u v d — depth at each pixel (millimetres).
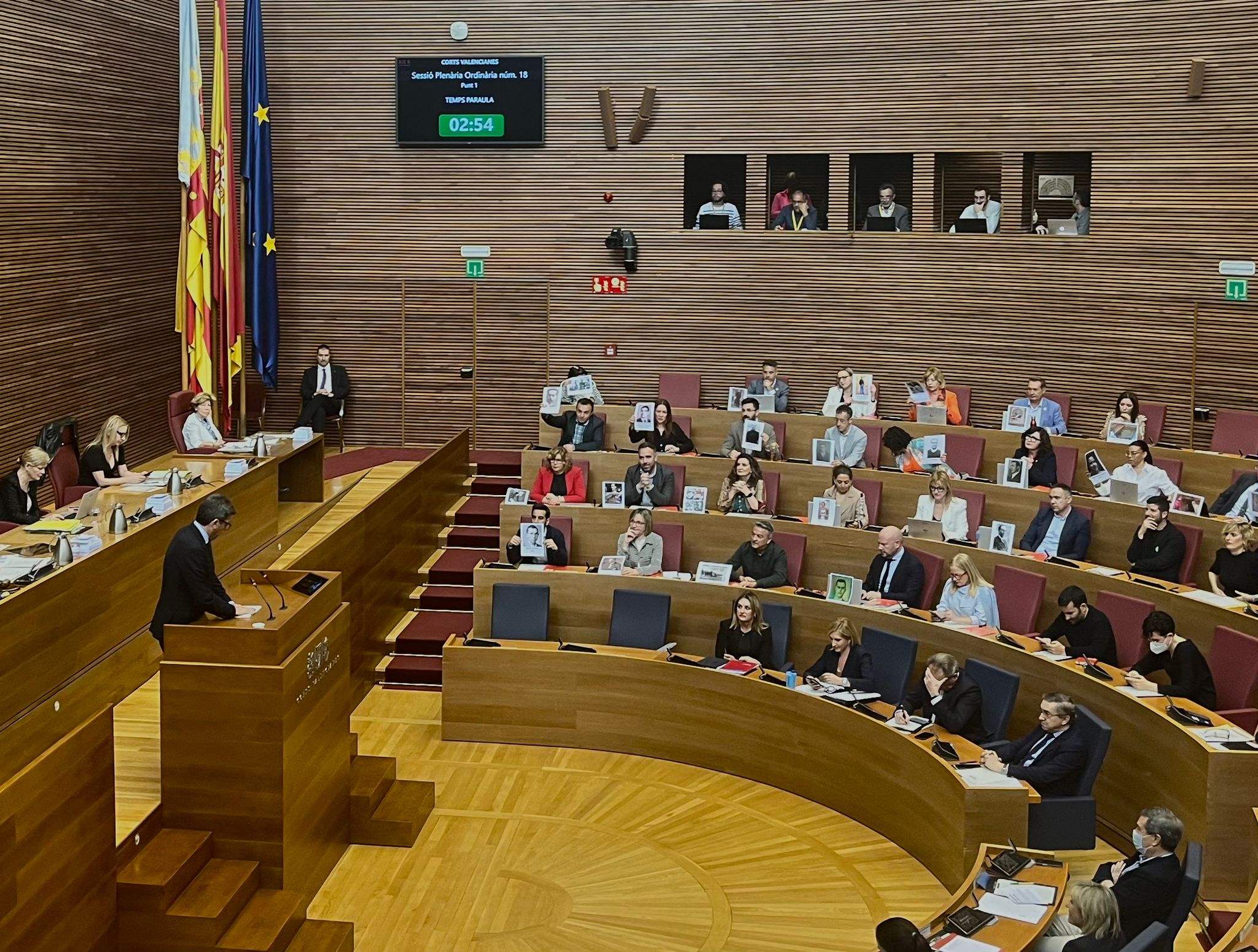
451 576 13070
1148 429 13930
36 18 11914
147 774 7918
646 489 12617
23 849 5992
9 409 11602
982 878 6852
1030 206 14797
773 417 14383
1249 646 8773
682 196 15562
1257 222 13430
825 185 15609
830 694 9516
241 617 7832
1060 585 10547
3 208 11438
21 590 7582
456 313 16125
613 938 7727
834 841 8938
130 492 10031
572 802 9539
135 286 14039
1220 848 7832
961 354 15000
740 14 15164
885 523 12703
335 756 8539
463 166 15859
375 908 8039
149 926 7012
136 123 13984
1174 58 13664
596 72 15492
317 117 15945
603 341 15945
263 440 11445
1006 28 14383
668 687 10242
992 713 8828
